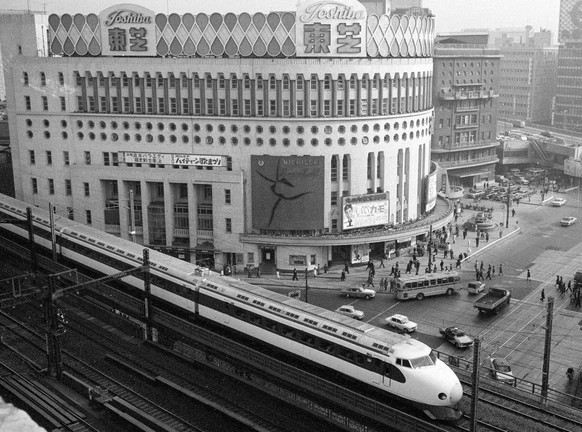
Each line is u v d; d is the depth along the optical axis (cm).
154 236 10812
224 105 10438
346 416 5156
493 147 16888
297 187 10288
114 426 5278
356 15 10162
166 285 7431
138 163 10831
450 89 15762
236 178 10244
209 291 6925
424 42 11481
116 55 10762
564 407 5666
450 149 15925
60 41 10969
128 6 10544
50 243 9094
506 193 15638
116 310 7456
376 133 10575
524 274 10325
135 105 10738
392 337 5516
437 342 7719
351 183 10550
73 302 7988
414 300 9112
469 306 8894
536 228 13188
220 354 6169
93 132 10956
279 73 10169
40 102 11112
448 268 10462
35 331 7125
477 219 12938
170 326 6675
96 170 10831
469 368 6894
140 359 6500
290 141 10312
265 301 6425
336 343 5672
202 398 5619
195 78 10450
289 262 10412
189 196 10475
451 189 15262
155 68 10525
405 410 5338
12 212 9781
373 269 9831
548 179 17388
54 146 11212
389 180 10881
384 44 10619
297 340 6016
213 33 10406
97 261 8431
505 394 5859
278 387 5644
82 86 10881
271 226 10450
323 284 9769
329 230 10588
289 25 10200
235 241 10456
